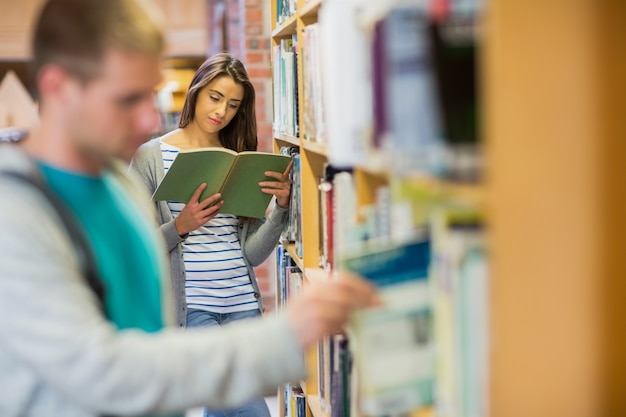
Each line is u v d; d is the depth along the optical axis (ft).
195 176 10.25
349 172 7.35
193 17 24.21
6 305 4.35
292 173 10.84
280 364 4.63
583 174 3.86
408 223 4.47
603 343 3.94
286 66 10.28
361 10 4.72
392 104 4.19
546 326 3.91
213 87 10.93
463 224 4.04
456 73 3.80
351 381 6.33
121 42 4.49
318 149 7.10
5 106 21.16
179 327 10.65
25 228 4.41
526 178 3.82
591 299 3.92
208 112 10.94
